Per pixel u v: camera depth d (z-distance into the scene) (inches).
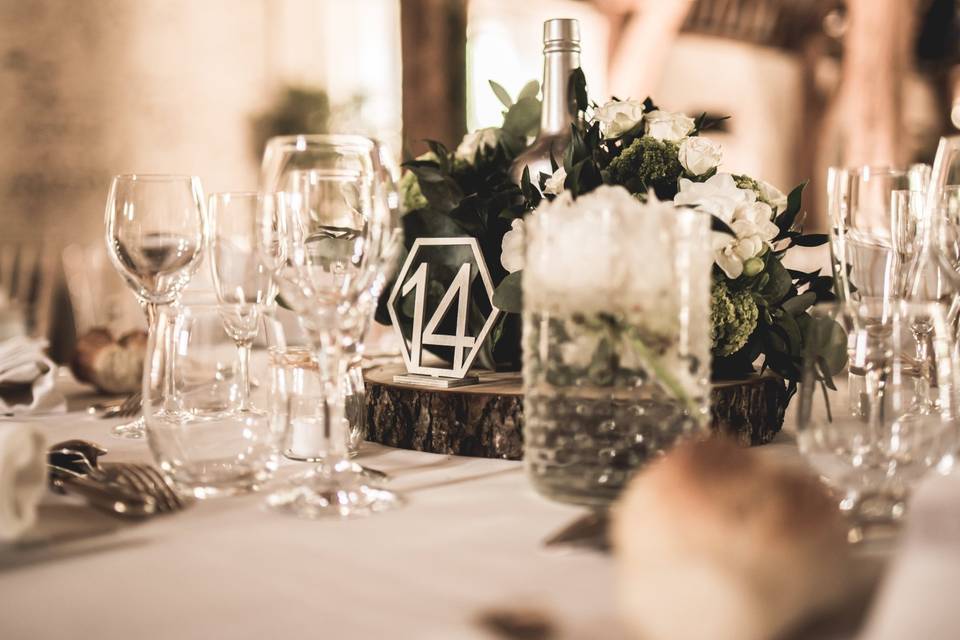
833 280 47.8
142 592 23.4
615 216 31.1
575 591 21.8
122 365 60.0
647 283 31.1
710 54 398.3
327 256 32.5
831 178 44.8
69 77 237.5
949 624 17.8
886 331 28.9
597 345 31.3
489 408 41.0
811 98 427.5
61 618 21.7
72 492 30.3
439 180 50.0
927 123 435.8
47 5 232.2
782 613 18.5
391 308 47.8
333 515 30.3
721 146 44.6
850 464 27.0
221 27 264.2
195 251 48.4
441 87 270.2
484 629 20.0
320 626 21.1
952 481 20.7
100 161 243.9
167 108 255.4
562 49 50.1
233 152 268.5
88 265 138.9
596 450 31.4
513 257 44.0
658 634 18.8
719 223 34.4
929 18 386.9
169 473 32.6
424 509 31.6
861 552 23.0
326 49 283.4
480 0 294.5
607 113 47.6
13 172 230.1
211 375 32.9
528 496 33.6
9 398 54.0
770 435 44.1
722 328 42.3
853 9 376.8
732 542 18.6
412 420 43.1
